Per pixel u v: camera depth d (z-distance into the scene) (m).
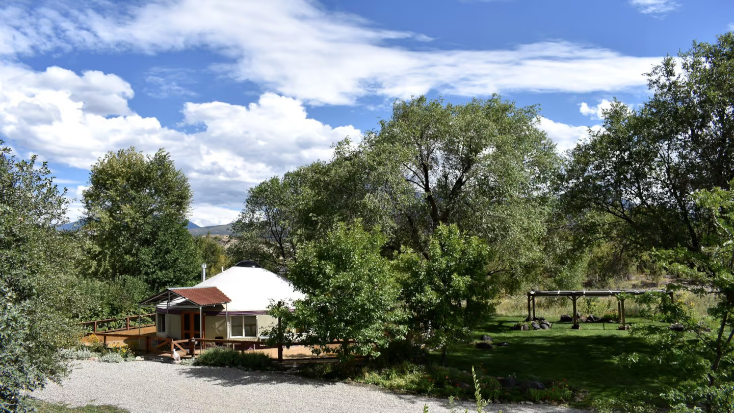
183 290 22.03
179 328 22.52
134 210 37.25
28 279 9.68
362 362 17.31
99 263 35.78
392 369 16.28
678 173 18.39
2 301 8.29
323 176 26.88
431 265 16.86
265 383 15.62
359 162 22.55
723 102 17.05
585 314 31.45
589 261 32.72
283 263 38.38
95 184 39.50
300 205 30.14
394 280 16.45
